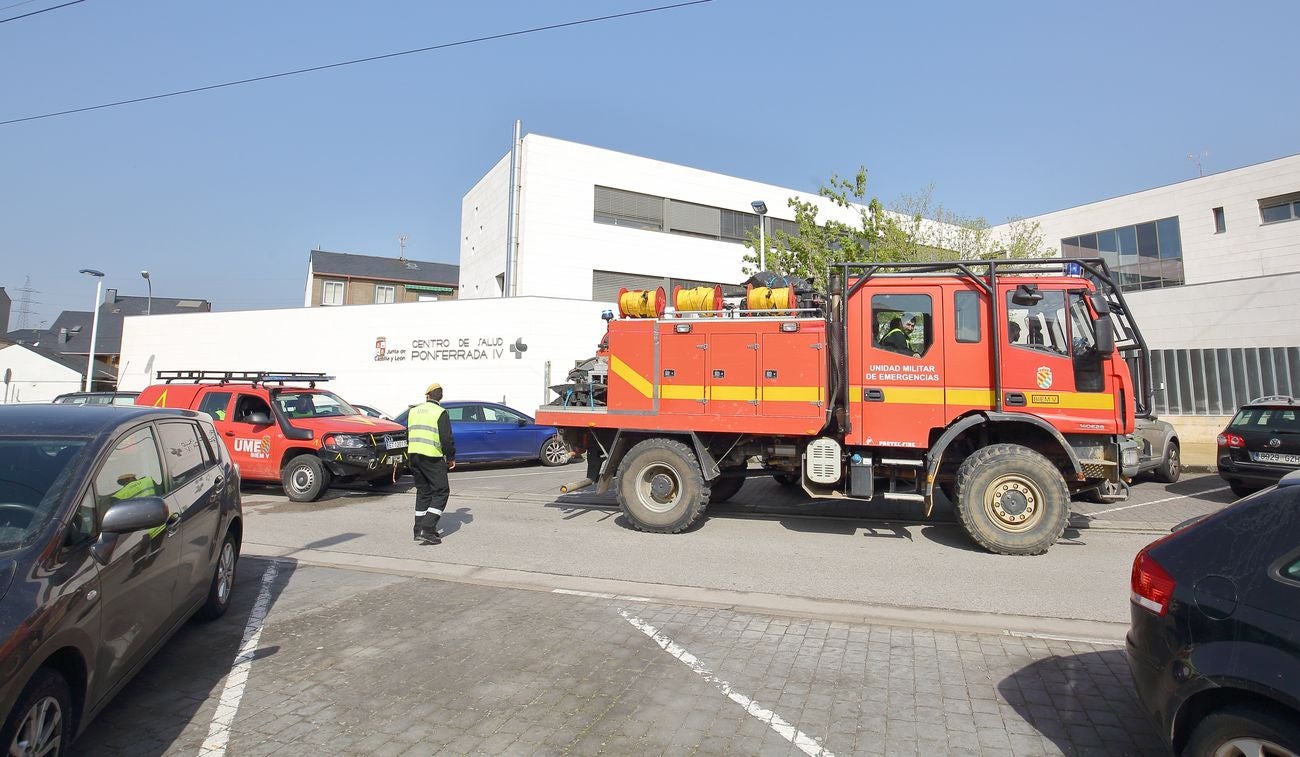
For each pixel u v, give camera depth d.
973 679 4.23
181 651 4.77
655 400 8.98
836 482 8.40
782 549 7.82
